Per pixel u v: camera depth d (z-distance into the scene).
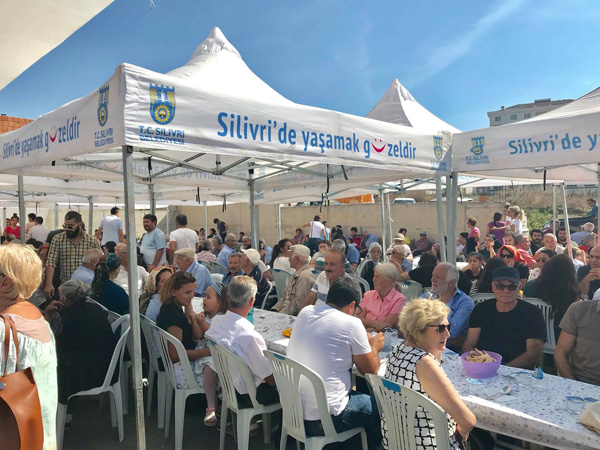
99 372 3.22
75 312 3.23
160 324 3.41
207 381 3.27
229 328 3.01
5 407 1.38
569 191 18.73
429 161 4.41
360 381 3.27
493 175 5.38
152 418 3.76
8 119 11.50
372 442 2.75
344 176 5.23
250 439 3.38
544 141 3.91
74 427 3.60
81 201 11.19
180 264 5.32
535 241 7.86
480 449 2.49
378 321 3.64
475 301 4.30
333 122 3.54
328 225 17.97
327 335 2.62
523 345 3.12
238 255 5.52
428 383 2.08
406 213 15.95
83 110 2.88
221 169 5.00
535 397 2.25
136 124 2.50
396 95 5.37
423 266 5.37
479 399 2.23
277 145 3.16
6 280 1.51
